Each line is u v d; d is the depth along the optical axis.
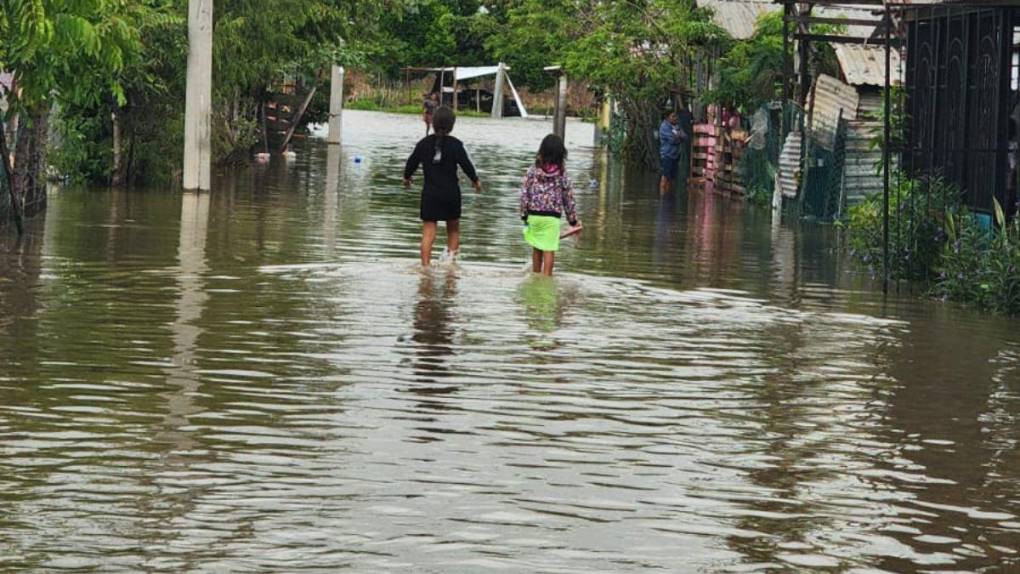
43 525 16.62
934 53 45.88
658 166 93.38
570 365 26.50
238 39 70.00
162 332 28.08
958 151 41.56
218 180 69.31
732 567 16.03
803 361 27.97
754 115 69.62
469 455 20.11
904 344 30.33
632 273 40.12
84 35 37.50
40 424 20.97
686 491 18.83
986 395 25.36
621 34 87.94
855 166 58.72
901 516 18.11
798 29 66.31
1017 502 18.88
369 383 24.31
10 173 42.41
